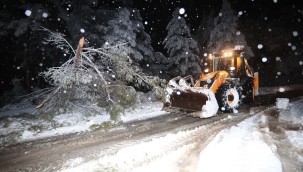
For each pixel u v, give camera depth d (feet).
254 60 89.51
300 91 55.52
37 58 47.39
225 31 68.23
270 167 15.19
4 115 31.60
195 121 28.14
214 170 15.11
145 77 34.88
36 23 39.42
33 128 25.62
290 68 88.69
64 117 29.84
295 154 17.62
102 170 15.74
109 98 30.81
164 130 24.53
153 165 16.26
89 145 20.67
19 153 19.42
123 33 43.32
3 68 50.93
